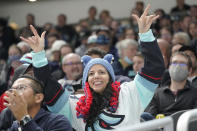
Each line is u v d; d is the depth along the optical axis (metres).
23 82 6.54
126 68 12.60
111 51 13.42
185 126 4.66
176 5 20.98
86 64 7.36
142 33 6.86
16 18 26.38
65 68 11.44
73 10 24.98
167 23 17.91
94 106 6.89
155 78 6.89
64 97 7.12
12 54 13.02
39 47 6.91
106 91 6.91
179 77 9.56
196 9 18.70
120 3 23.55
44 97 7.00
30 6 25.94
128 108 6.89
